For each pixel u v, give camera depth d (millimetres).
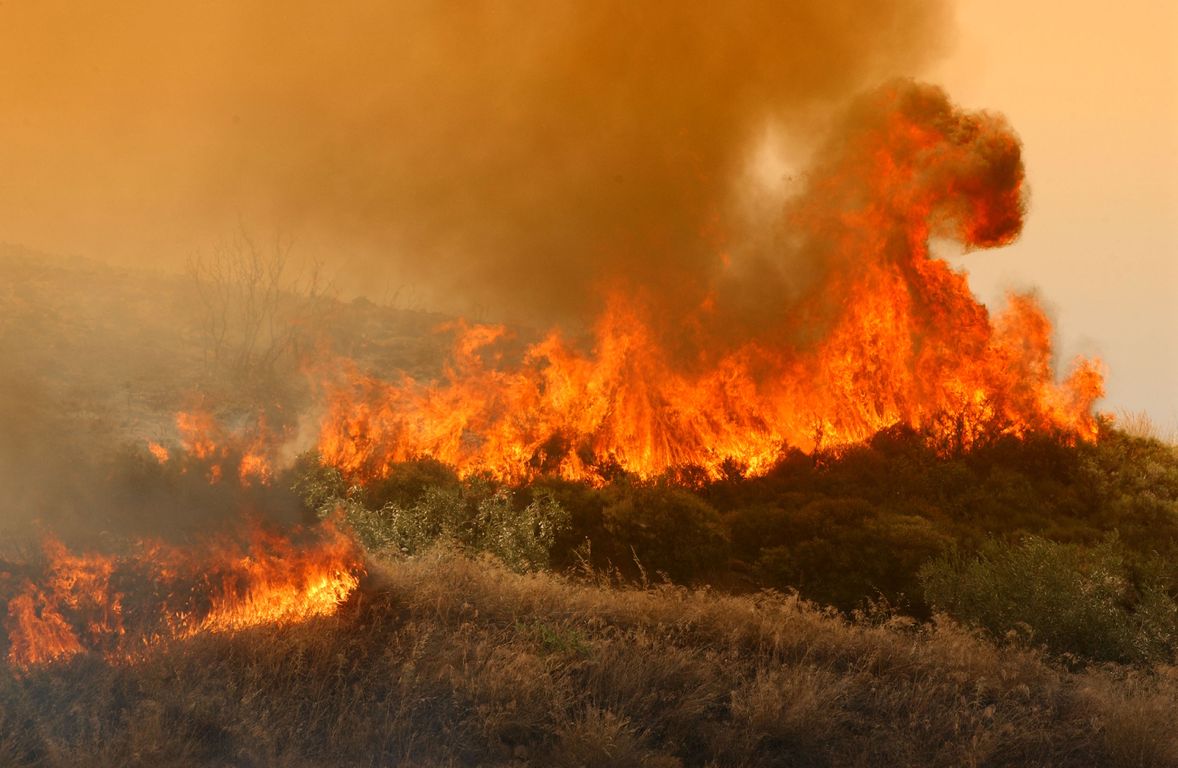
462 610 6031
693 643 5957
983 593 8055
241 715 4551
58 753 4156
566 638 5555
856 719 5098
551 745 4617
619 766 4438
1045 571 7926
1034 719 5215
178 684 4766
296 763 4309
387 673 5078
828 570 10109
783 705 4980
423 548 8719
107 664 5008
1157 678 6438
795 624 6336
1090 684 5844
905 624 7340
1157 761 4891
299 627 5512
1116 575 8930
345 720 4633
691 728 4855
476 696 4891
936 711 5230
